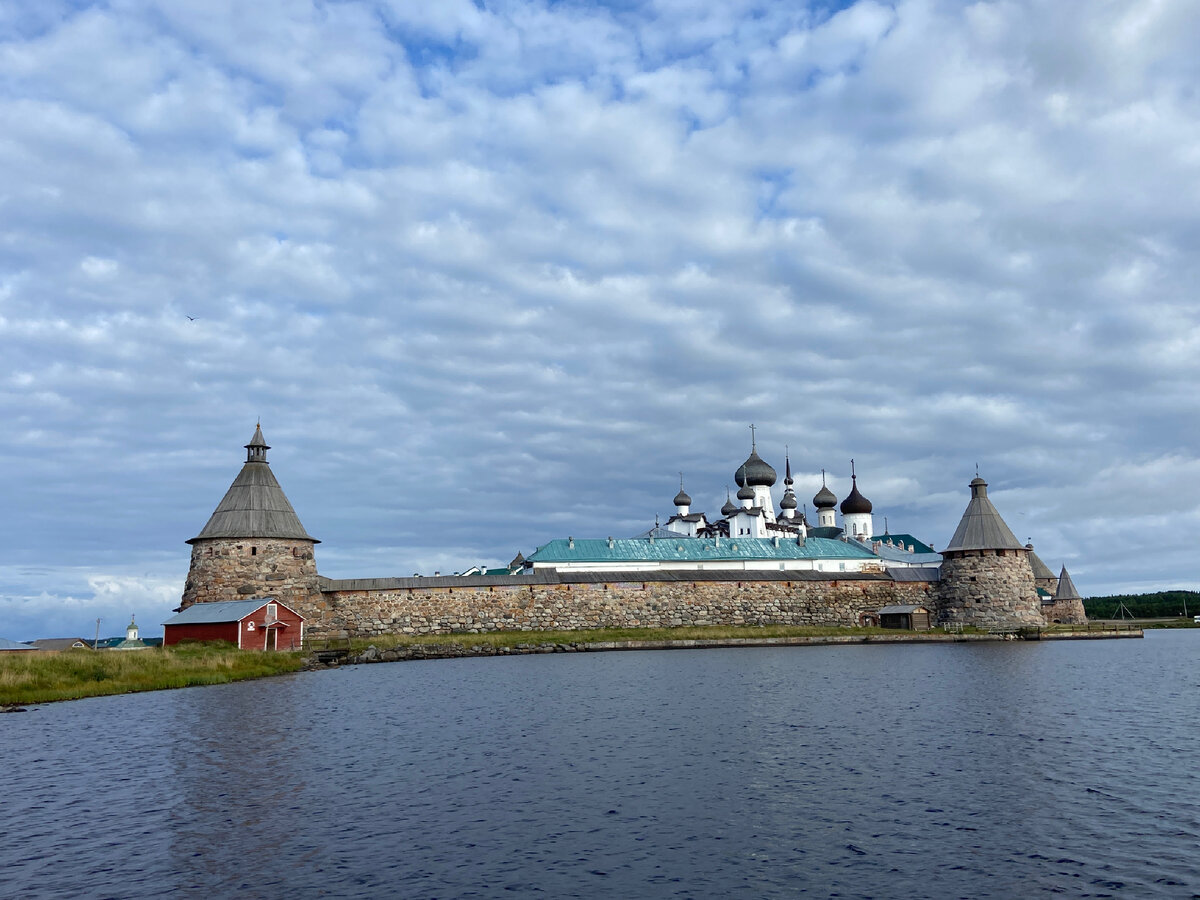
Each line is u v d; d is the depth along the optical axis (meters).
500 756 25.05
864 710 32.62
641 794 20.41
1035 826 17.53
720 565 99.38
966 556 82.88
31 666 43.91
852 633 77.25
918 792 20.20
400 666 59.00
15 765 24.69
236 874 15.49
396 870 15.58
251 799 20.50
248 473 74.12
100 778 22.92
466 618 75.81
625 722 30.72
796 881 14.81
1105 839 16.66
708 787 20.97
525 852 16.44
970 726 28.94
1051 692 38.00
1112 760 23.38
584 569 96.25
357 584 74.62
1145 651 64.62
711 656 62.19
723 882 14.82
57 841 17.45
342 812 19.27
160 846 17.06
